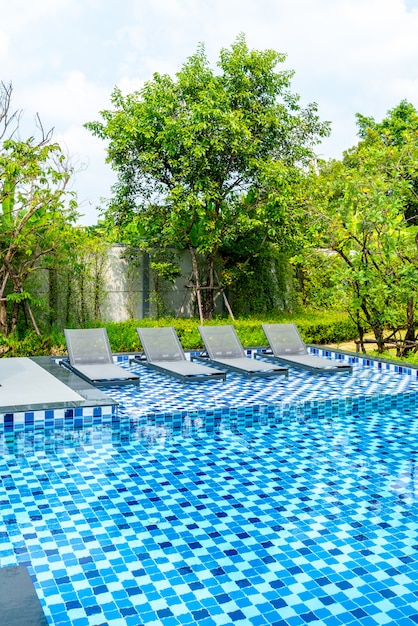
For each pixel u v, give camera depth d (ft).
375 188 37.63
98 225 57.31
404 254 38.45
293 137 56.75
